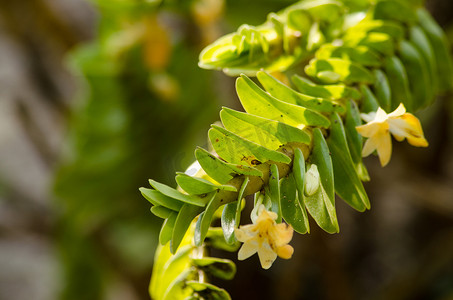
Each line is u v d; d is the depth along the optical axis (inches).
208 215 16.7
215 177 16.9
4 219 55.3
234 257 44.1
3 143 71.1
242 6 28.3
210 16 28.4
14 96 54.9
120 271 47.3
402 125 17.9
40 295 74.0
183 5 27.9
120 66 32.2
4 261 79.3
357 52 19.9
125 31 31.3
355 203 18.1
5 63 59.4
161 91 31.8
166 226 16.9
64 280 46.9
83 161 35.8
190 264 18.4
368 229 51.6
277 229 16.5
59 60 48.6
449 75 21.4
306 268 49.8
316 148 17.6
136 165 36.2
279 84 18.1
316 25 20.4
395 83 20.0
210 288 17.8
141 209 39.5
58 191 37.7
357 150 18.5
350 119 18.5
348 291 43.1
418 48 20.7
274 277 45.4
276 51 20.1
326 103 18.2
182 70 32.9
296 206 17.2
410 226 50.7
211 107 34.8
